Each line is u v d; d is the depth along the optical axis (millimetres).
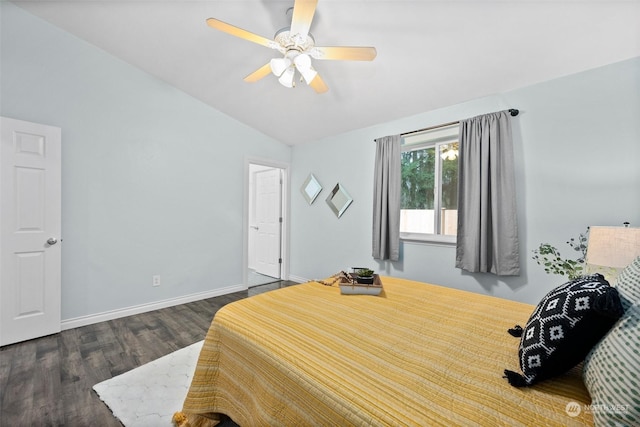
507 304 1677
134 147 3076
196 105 3570
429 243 3109
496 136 2576
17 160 2326
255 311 1546
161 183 3285
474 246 2672
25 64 2428
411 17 2004
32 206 2400
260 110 3709
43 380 1837
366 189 3691
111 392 1726
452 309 1591
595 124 2170
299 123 3898
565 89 2297
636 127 2020
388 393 868
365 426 800
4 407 1578
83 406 1605
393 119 3418
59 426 1456
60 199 2545
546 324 903
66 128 2643
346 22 2102
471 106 2820
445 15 1942
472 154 2705
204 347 1499
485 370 988
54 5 2357
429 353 1104
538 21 1875
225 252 3895
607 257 1793
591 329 827
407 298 1788
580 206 2236
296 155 4648
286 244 4711
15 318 2328
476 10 1870
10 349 2240
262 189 5152
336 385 923
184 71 3076
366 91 2955
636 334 698
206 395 1449
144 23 2449
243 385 1273
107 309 2906
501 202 2557
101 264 2867
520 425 729
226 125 3871
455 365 1020
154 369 1989
